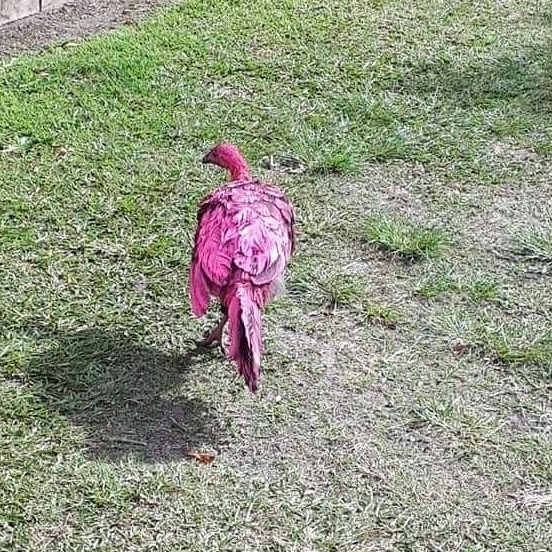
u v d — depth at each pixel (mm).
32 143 6535
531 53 8234
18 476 4070
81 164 6328
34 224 5699
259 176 6316
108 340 4844
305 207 5992
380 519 3951
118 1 9172
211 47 8086
